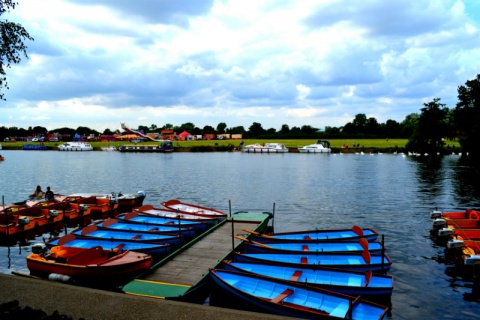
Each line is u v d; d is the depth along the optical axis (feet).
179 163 342.44
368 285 53.42
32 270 62.64
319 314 42.22
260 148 492.13
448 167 279.28
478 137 243.60
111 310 36.47
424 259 76.23
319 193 165.68
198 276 58.85
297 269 58.34
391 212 124.36
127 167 303.68
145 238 80.69
